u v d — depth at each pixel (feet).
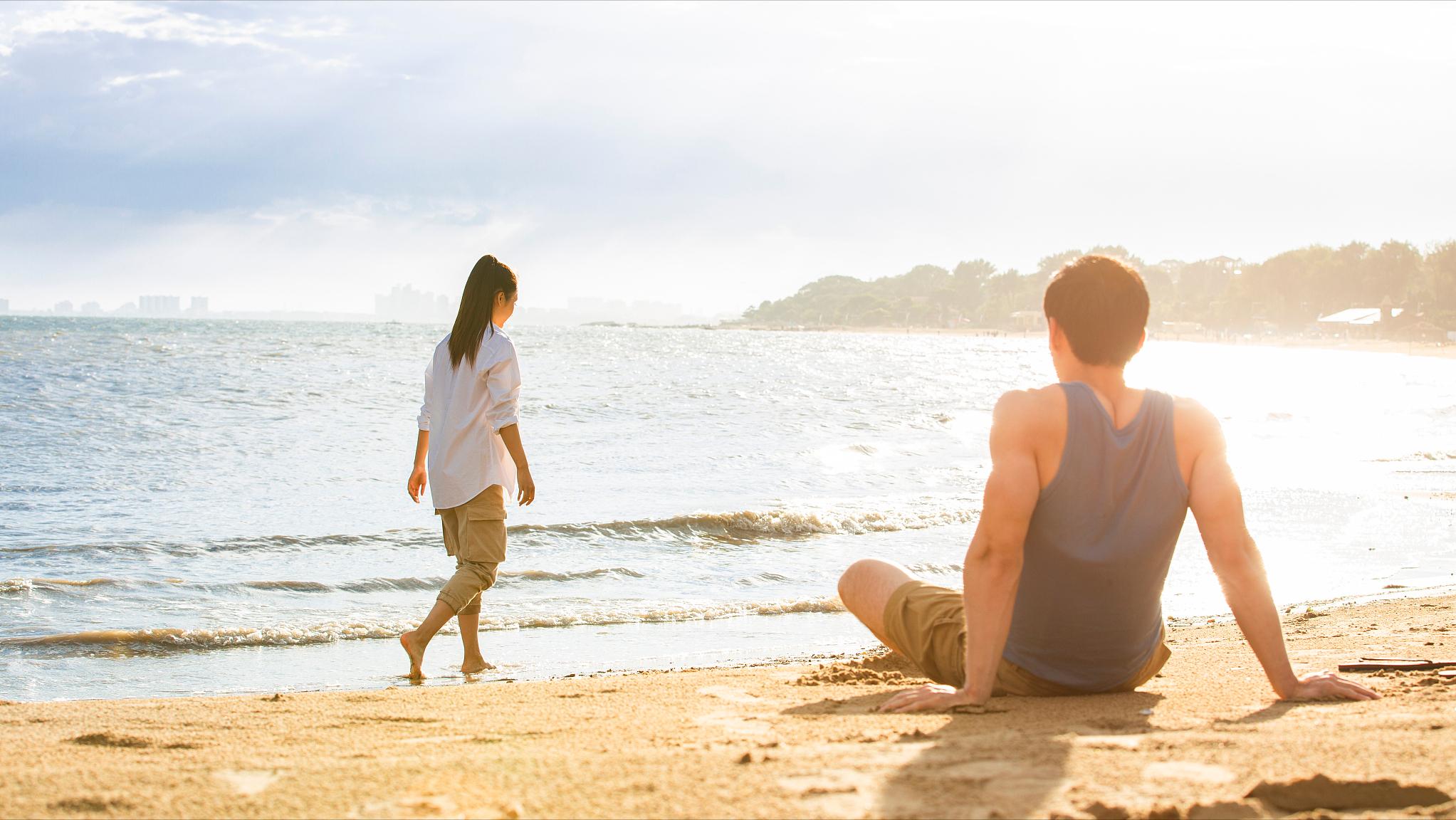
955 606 9.78
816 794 5.97
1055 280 8.82
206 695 16.49
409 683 17.25
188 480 43.47
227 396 82.07
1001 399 8.75
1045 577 8.73
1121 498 8.46
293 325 396.57
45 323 333.62
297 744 8.86
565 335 394.52
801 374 153.48
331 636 21.18
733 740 7.86
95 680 17.70
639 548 32.48
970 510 39.58
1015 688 9.28
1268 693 9.60
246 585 25.88
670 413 83.56
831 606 24.64
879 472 52.03
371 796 6.23
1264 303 547.08
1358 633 18.22
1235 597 8.93
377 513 36.81
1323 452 64.28
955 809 5.61
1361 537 34.76
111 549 29.84
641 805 5.88
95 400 76.23
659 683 13.61
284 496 40.09
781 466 53.57
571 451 57.88
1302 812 5.54
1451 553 31.99
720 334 630.33
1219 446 8.73
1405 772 6.07
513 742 8.63
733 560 30.89
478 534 17.31
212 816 5.89
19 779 6.81
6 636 20.54
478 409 17.07
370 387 93.50
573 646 20.58
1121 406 8.63
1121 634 8.88
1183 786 5.95
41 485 41.11
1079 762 6.53
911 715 8.50
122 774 6.93
